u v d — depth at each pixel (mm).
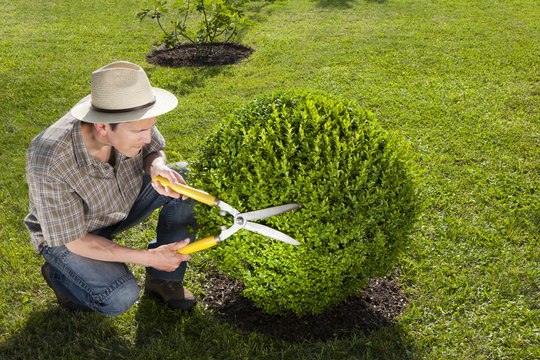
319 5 12875
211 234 2908
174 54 9422
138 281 3594
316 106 3150
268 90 7379
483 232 4082
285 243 2732
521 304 3342
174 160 5305
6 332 3168
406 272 3672
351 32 10383
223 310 3369
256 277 2971
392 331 3115
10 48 9711
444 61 8414
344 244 2787
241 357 2941
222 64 8812
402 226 2967
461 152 5379
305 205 2645
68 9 13023
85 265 2875
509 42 9336
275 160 2666
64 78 8062
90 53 9500
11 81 7836
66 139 2631
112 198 2963
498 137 5684
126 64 2600
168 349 2969
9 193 4695
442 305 3352
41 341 3074
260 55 9102
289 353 2959
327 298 3021
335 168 2697
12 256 3834
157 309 3305
